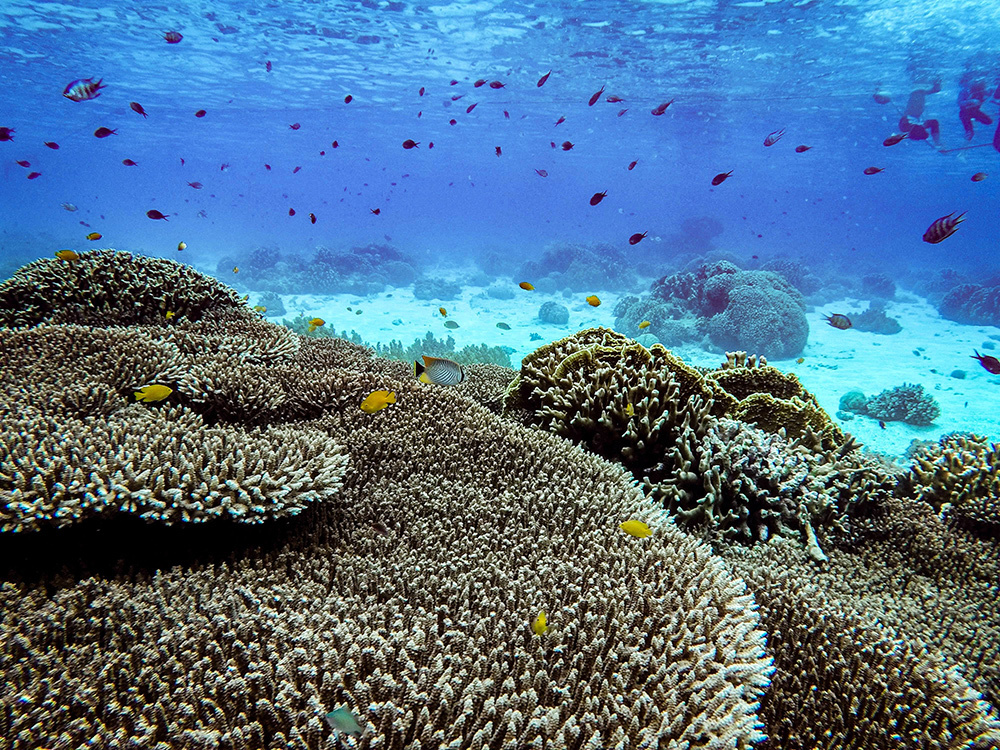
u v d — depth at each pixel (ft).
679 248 61.00
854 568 5.51
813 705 4.09
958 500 6.57
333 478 4.85
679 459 5.93
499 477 5.47
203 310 9.41
